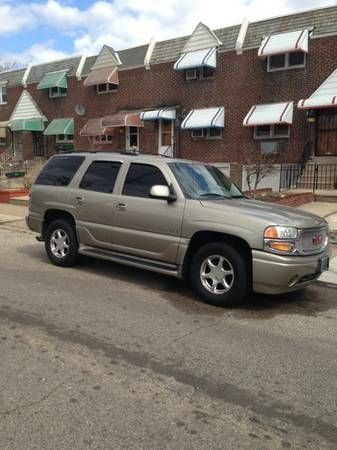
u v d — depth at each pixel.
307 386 3.85
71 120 29.42
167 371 4.04
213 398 3.61
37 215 7.95
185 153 24.06
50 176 7.91
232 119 22.34
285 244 5.45
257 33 21.55
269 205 6.38
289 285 5.54
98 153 7.45
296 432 3.21
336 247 9.25
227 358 4.34
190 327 5.11
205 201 6.07
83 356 4.28
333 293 6.64
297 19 20.62
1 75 34.56
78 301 5.91
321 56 19.59
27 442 3.00
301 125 20.11
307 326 5.28
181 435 3.12
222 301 5.79
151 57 25.31
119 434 3.11
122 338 4.74
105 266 7.77
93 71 27.75
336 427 3.28
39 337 4.70
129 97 26.39
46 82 29.77
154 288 6.59
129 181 6.75
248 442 3.07
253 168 18.50
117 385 3.76
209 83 23.03
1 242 9.86
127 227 6.61
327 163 19.20
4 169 28.72
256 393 3.71
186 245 6.02
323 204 15.03
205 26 22.98
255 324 5.29
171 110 23.92
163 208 6.22
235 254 5.66
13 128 31.78
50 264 7.88
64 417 3.28
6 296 6.05
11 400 3.49
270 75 21.02
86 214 7.14
